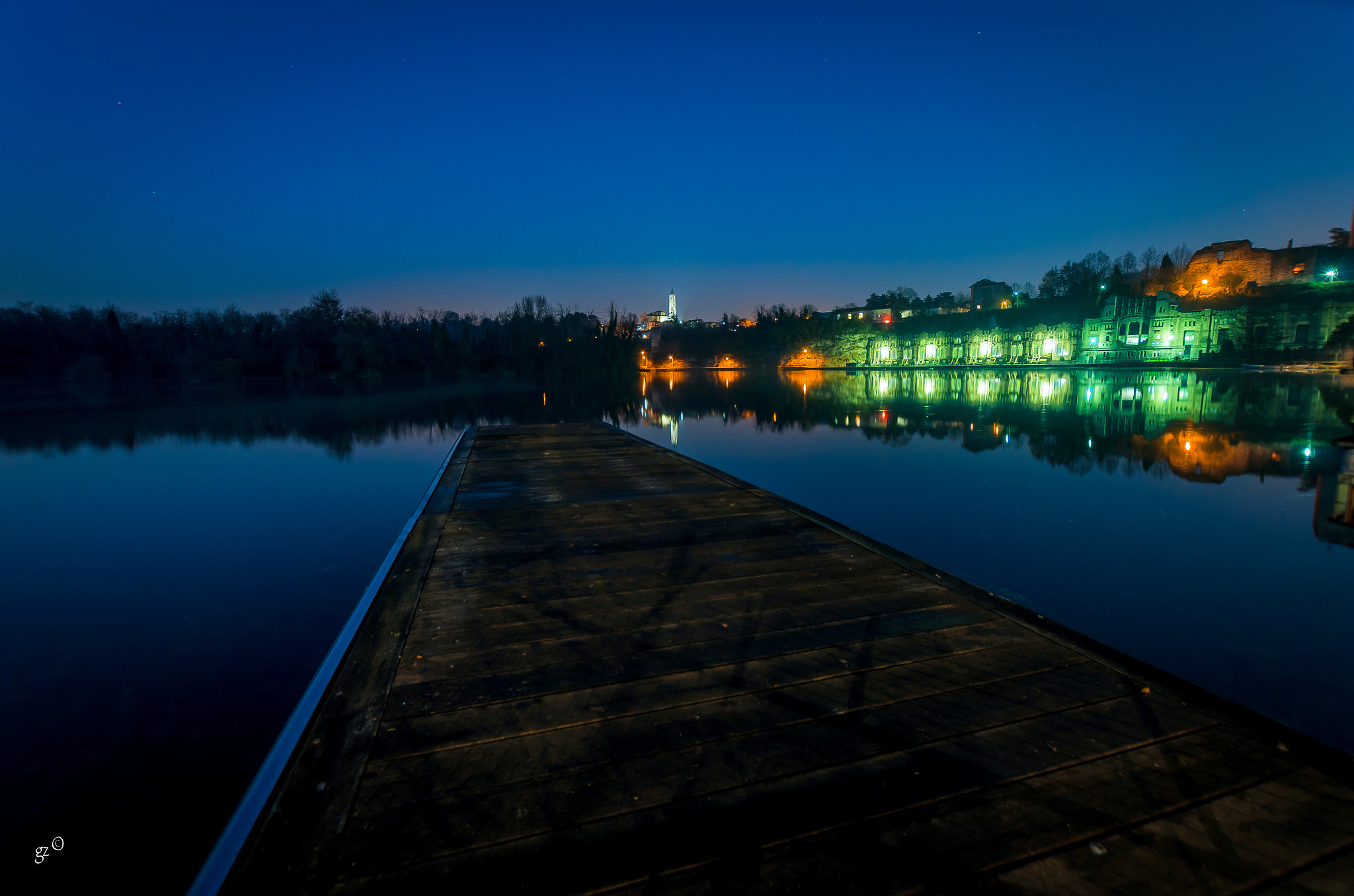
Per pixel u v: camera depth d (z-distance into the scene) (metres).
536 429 12.82
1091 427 16.77
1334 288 62.34
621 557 4.24
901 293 113.81
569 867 1.60
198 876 1.54
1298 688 3.27
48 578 5.84
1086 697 2.36
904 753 2.04
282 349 57.94
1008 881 1.54
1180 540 6.27
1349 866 1.57
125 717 3.35
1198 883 1.53
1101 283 83.38
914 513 7.52
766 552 4.30
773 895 1.51
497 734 2.18
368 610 3.30
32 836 2.47
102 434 20.33
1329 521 6.96
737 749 2.08
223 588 5.54
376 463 14.08
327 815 1.77
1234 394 27.33
